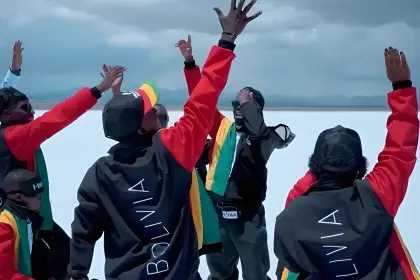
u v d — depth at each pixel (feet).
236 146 12.26
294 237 6.50
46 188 10.93
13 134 9.71
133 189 7.13
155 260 7.11
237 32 7.33
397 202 6.46
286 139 12.48
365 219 6.33
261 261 12.42
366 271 6.34
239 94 12.44
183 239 7.32
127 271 7.20
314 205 6.54
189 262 7.37
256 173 12.24
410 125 6.68
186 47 10.34
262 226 12.46
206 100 7.20
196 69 10.44
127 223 7.23
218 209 12.30
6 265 8.44
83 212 7.32
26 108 10.46
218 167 12.26
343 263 6.33
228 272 12.94
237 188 12.21
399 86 6.86
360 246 6.30
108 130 7.23
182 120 7.27
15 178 8.97
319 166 6.64
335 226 6.40
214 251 7.94
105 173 7.26
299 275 6.70
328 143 6.59
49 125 9.67
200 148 7.27
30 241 9.29
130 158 7.23
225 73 7.30
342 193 6.51
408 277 6.42
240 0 7.21
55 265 10.65
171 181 7.13
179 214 7.32
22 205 9.07
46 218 10.84
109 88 9.97
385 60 6.89
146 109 7.39
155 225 7.16
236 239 12.30
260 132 11.83
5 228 8.59
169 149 7.11
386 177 6.49
